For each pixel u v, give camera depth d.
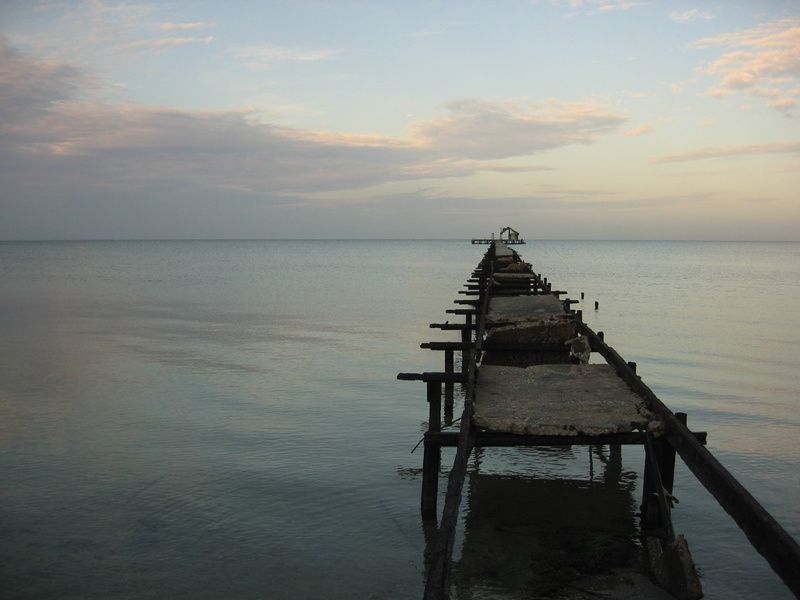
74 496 8.68
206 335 23.94
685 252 176.75
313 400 13.91
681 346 21.53
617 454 10.10
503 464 10.02
